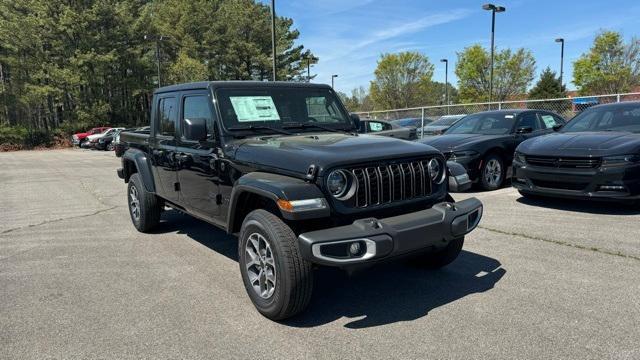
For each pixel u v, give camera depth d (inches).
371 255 132.3
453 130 420.5
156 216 262.8
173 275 195.0
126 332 144.6
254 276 155.7
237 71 1870.1
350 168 142.7
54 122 1968.5
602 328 136.6
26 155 1245.1
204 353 130.6
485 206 304.2
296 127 194.1
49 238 265.3
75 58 1631.4
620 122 301.1
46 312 161.5
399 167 151.9
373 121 561.0
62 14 1626.5
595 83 1517.0
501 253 207.0
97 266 210.2
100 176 606.2
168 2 1967.3
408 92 1907.0
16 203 398.3
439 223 145.5
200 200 198.8
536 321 142.3
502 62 1710.1
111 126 1763.0
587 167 263.7
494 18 1205.7
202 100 192.7
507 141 376.2
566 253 203.6
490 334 135.4
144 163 254.4
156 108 237.8
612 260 192.7
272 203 155.3
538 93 1802.4
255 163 159.3
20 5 1697.8
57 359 129.9
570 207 291.1
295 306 141.9
